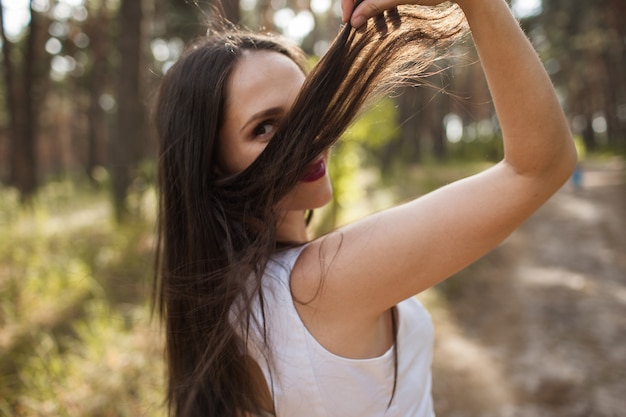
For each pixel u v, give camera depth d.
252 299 0.93
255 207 0.99
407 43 0.86
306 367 0.92
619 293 6.11
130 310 4.41
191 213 1.05
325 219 7.30
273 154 0.93
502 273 7.02
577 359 4.31
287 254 0.98
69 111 34.16
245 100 1.02
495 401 3.69
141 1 9.79
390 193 12.28
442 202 0.85
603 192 15.84
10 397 3.09
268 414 1.03
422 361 1.09
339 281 0.89
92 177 20.97
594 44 28.39
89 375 3.26
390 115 6.69
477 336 4.85
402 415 1.00
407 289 0.87
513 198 0.81
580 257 8.02
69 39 17.94
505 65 0.79
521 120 0.79
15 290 4.84
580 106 39.34
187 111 1.06
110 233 7.66
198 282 1.05
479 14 0.79
